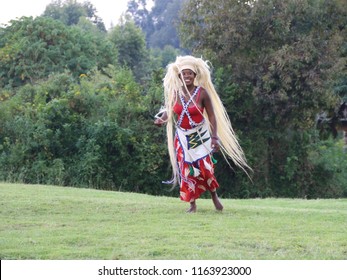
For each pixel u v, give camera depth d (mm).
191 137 11250
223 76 30500
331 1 30766
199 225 10656
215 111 11391
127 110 28812
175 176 11875
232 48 30719
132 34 56281
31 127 27562
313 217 11812
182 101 11148
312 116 31891
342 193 32812
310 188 32344
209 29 31094
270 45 30781
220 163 29859
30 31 41625
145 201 13914
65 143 27781
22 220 11219
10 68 39875
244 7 30453
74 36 43031
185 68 11102
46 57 40188
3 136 28203
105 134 27391
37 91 30625
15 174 26594
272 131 31266
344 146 39688
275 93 29938
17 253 8844
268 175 31594
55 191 16047
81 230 10297
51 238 9664
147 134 28391
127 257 8648
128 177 28000
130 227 10516
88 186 26672
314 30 30922
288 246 9242
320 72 29422
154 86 30109
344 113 35719
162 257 8641
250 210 12422
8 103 29312
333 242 9562
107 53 45938
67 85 30719
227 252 8859
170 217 11430
